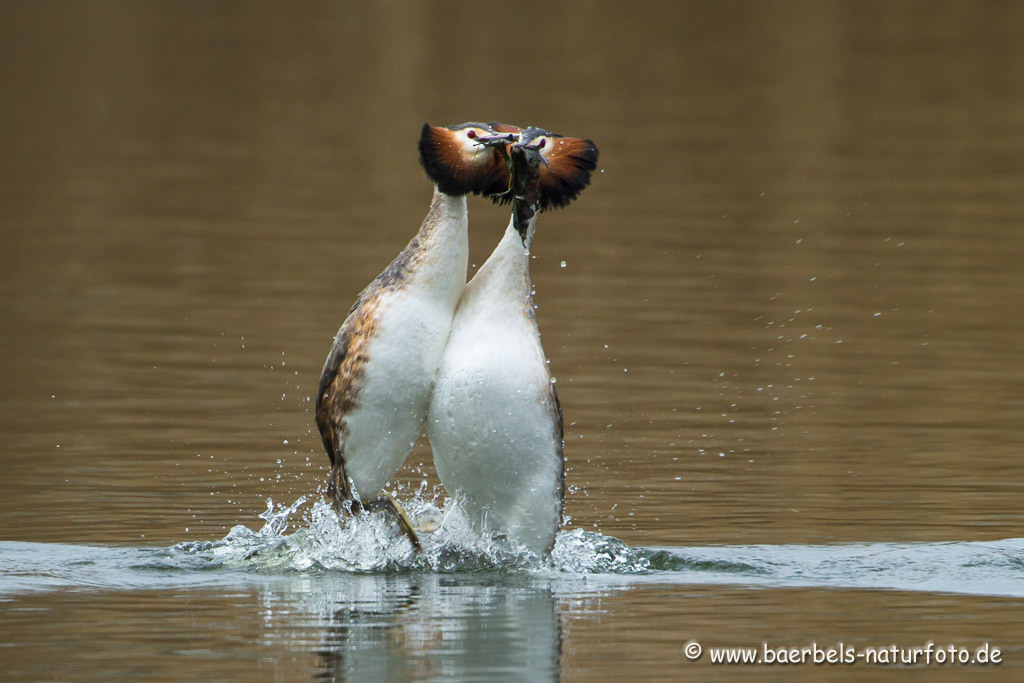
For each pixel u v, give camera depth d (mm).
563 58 42531
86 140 33625
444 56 42781
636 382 16406
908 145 32938
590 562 10023
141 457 13102
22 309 19828
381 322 9742
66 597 9070
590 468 12883
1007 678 7773
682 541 10641
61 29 47656
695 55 43250
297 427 14328
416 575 9758
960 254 23422
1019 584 9531
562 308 19984
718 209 26828
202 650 8055
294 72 41531
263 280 21578
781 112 36312
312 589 9352
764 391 16031
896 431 14375
